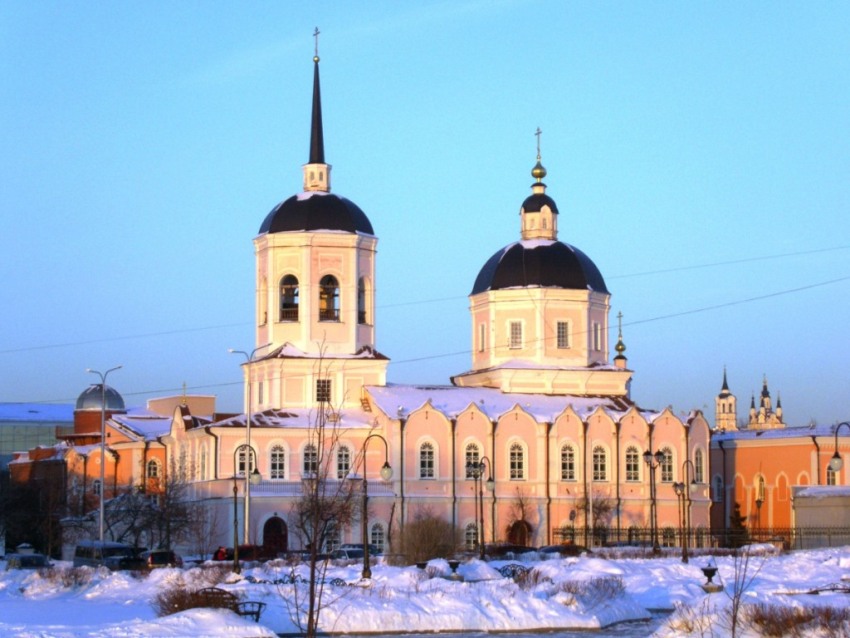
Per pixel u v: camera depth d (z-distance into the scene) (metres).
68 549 138.50
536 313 139.75
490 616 67.31
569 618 68.25
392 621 66.38
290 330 131.62
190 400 165.25
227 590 67.88
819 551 96.00
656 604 76.31
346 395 132.12
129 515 130.00
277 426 126.69
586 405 137.88
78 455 150.00
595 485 133.88
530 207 144.38
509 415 132.00
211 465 127.38
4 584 87.69
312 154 135.50
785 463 145.75
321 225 131.75
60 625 64.31
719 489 151.38
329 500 103.25
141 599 78.00
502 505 130.38
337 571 85.75
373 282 134.62
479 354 143.38
